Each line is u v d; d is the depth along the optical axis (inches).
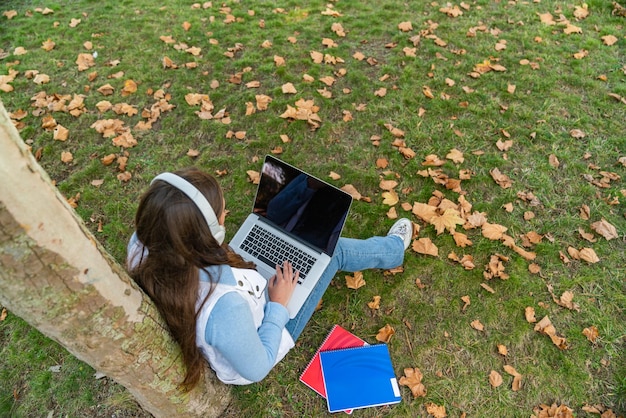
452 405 100.3
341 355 105.4
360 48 180.5
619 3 197.2
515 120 154.6
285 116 152.8
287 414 99.5
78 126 154.1
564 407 98.3
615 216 130.3
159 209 56.0
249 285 71.0
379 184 137.5
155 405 73.9
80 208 133.7
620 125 152.6
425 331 111.0
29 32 191.2
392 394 101.0
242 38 184.4
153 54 178.7
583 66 171.6
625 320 112.0
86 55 175.9
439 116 155.9
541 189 136.7
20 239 39.3
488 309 113.5
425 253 121.3
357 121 154.0
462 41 182.1
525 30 187.0
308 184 98.8
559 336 109.1
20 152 37.7
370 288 117.3
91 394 101.3
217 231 60.7
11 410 100.6
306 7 201.2
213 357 69.7
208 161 143.7
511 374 103.9
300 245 104.2
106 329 53.4
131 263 67.6
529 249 124.4
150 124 152.6
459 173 138.6
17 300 43.9
